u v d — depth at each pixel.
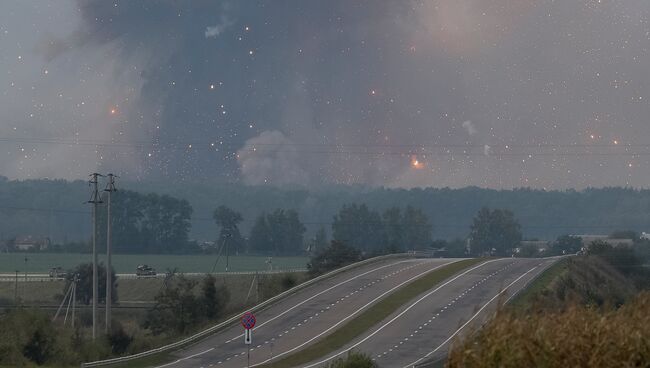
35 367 54.16
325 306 78.00
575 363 14.61
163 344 66.88
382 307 75.56
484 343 15.09
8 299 108.62
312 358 58.22
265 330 69.50
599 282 83.00
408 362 54.59
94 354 62.78
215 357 60.12
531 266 97.75
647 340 14.66
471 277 89.88
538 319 15.38
